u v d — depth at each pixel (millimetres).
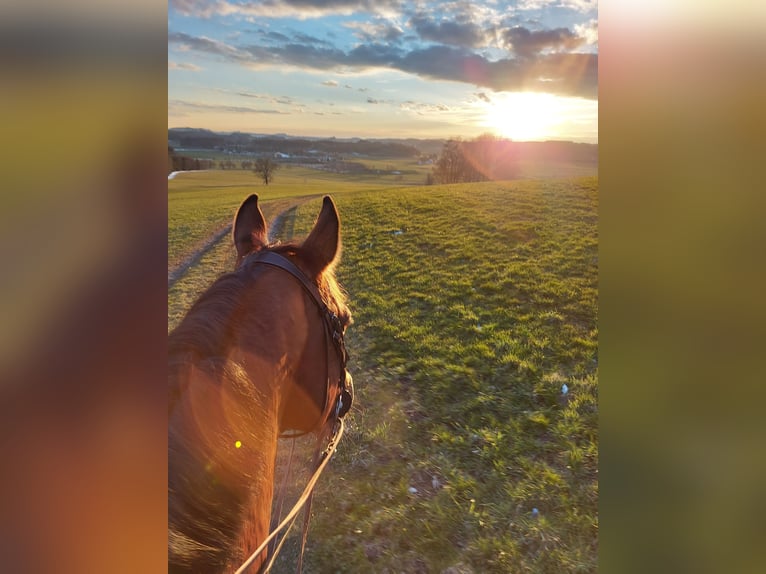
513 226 18453
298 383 2033
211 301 1768
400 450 5395
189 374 1413
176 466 1220
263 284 1920
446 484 4805
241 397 1521
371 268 14547
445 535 4145
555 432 5629
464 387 6895
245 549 1509
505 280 12242
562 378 6984
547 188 26703
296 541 4082
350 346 8703
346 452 5379
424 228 19547
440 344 8539
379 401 6562
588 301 10453
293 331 1934
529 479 4863
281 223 22172
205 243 19000
